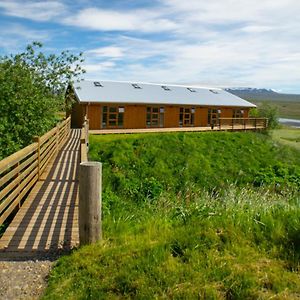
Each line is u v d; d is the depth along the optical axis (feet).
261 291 11.51
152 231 16.28
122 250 14.12
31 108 46.32
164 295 11.25
